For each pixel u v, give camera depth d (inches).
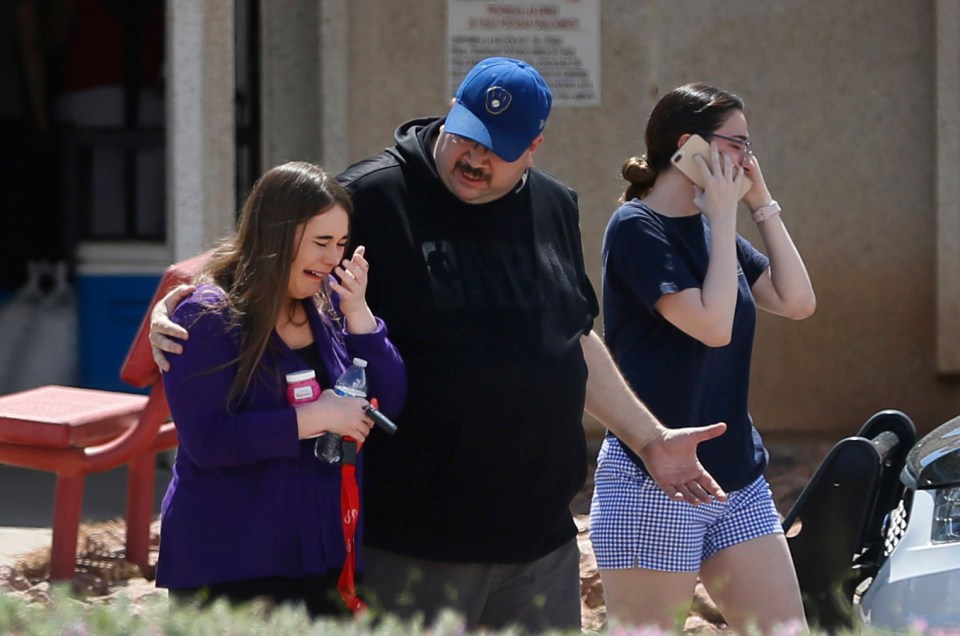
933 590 566.9
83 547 903.7
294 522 495.5
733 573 605.9
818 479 655.1
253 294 487.8
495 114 518.3
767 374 1323.8
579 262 571.8
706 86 618.5
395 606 534.0
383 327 512.7
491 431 524.1
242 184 1322.6
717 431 570.6
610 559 606.5
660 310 593.0
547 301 538.3
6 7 1396.4
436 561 532.1
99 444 854.5
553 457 538.9
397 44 1279.5
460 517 528.7
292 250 488.7
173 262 1200.2
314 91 1322.6
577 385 544.7
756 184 647.8
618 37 1288.1
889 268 1315.2
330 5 1267.2
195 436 486.0
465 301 524.7
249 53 1321.4
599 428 1309.1
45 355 1381.6
